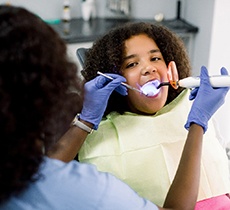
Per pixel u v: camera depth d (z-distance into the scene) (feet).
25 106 1.87
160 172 3.51
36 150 1.98
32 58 1.85
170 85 3.70
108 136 3.66
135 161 3.51
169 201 2.56
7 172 1.93
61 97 1.99
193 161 2.73
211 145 3.76
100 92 3.30
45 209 2.11
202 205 3.54
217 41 7.14
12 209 2.10
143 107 3.71
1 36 1.82
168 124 3.67
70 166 2.21
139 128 3.64
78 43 7.13
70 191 2.12
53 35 1.98
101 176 2.22
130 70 3.64
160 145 3.58
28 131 1.91
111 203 2.16
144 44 3.67
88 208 2.13
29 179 2.02
